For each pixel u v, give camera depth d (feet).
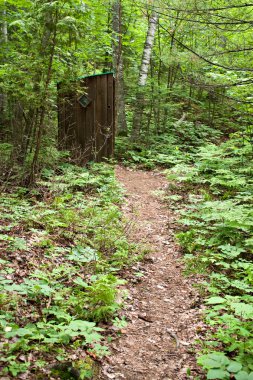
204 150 39.60
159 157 42.34
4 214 21.97
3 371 10.11
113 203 29.04
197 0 17.02
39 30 26.99
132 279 18.97
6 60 38.70
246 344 12.57
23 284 14.47
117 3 47.37
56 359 11.60
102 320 14.88
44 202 25.44
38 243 19.11
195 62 19.65
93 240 21.80
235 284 17.31
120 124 49.83
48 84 27.55
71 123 36.99
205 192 32.17
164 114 54.03
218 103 59.67
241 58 20.52
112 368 12.29
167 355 13.39
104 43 47.14
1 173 28.55
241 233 23.48
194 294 17.92
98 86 36.45
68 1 25.96
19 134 30.53
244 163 37.32
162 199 32.27
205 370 12.48
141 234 25.07
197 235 24.44
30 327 12.43
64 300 14.93
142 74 46.85
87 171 33.96
